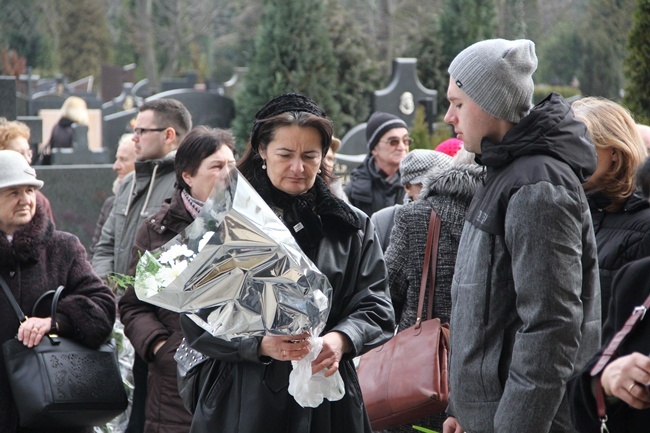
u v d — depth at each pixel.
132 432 7.26
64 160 18.81
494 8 27.64
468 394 4.42
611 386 3.19
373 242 4.68
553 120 4.30
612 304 3.50
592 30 44.00
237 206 4.03
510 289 4.33
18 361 5.82
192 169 6.44
